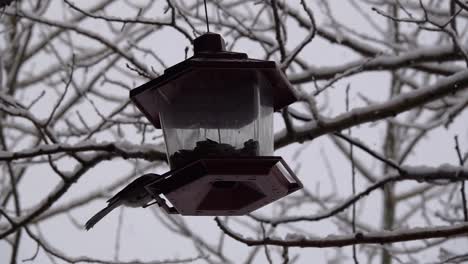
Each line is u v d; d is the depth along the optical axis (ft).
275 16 31.04
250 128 23.86
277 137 32.99
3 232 34.22
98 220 31.14
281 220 31.01
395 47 41.45
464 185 29.32
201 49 24.39
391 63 38.32
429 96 32.68
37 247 34.71
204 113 23.90
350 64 39.40
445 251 37.27
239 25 39.83
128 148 32.96
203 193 23.68
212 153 23.65
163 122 24.53
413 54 38.27
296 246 28.19
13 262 37.35
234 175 22.00
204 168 21.97
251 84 24.04
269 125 25.22
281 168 24.68
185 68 23.17
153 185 22.81
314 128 32.76
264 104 24.81
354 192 31.09
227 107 23.91
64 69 40.93
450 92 32.63
